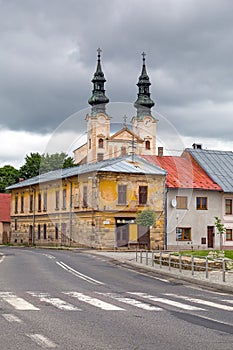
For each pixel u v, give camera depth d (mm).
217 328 8438
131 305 11031
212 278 16859
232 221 44719
